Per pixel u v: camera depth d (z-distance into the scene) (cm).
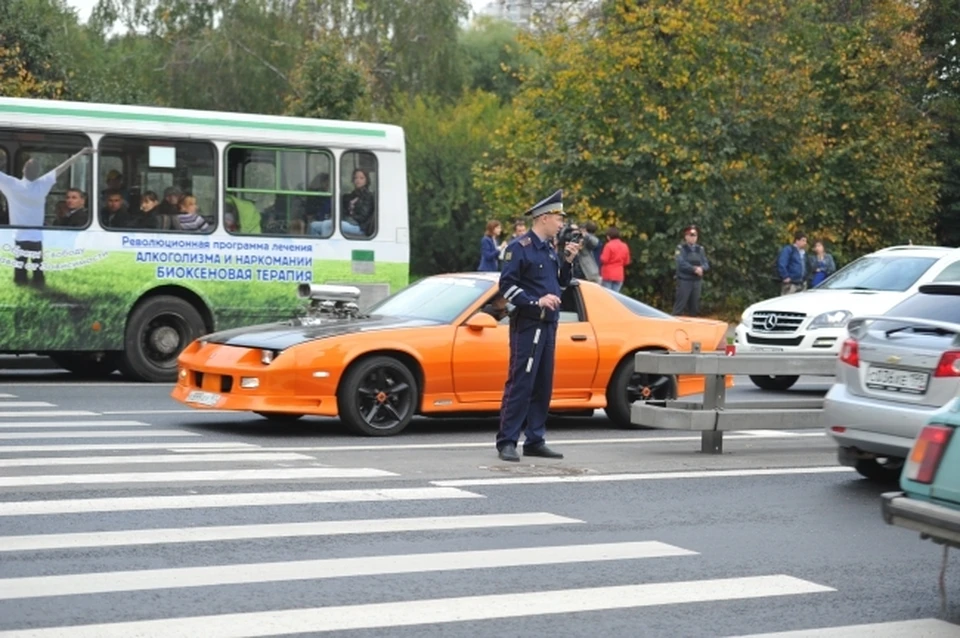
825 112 4056
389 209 2011
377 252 1998
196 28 6094
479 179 4256
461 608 663
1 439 1214
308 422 1398
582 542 826
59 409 1484
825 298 1895
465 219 6109
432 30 6353
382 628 623
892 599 713
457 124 6034
